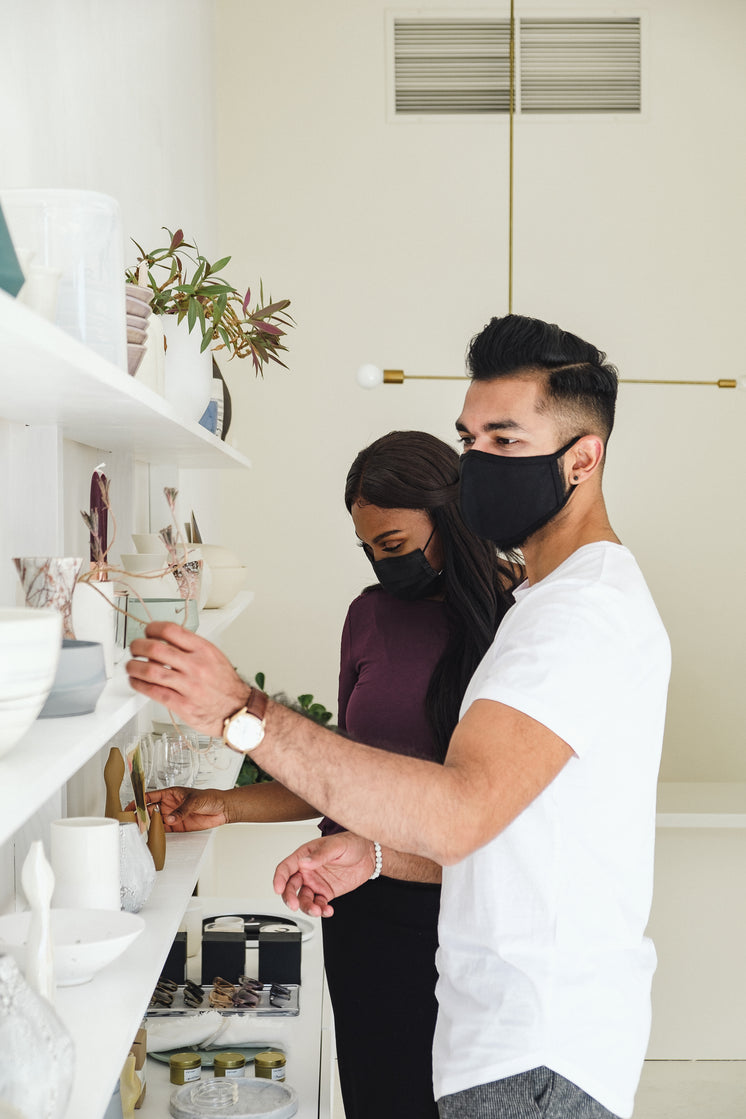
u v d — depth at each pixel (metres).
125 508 2.04
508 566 1.89
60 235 1.06
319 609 4.56
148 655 1.03
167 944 1.35
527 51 4.56
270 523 4.55
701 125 4.58
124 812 1.62
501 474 1.36
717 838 3.69
